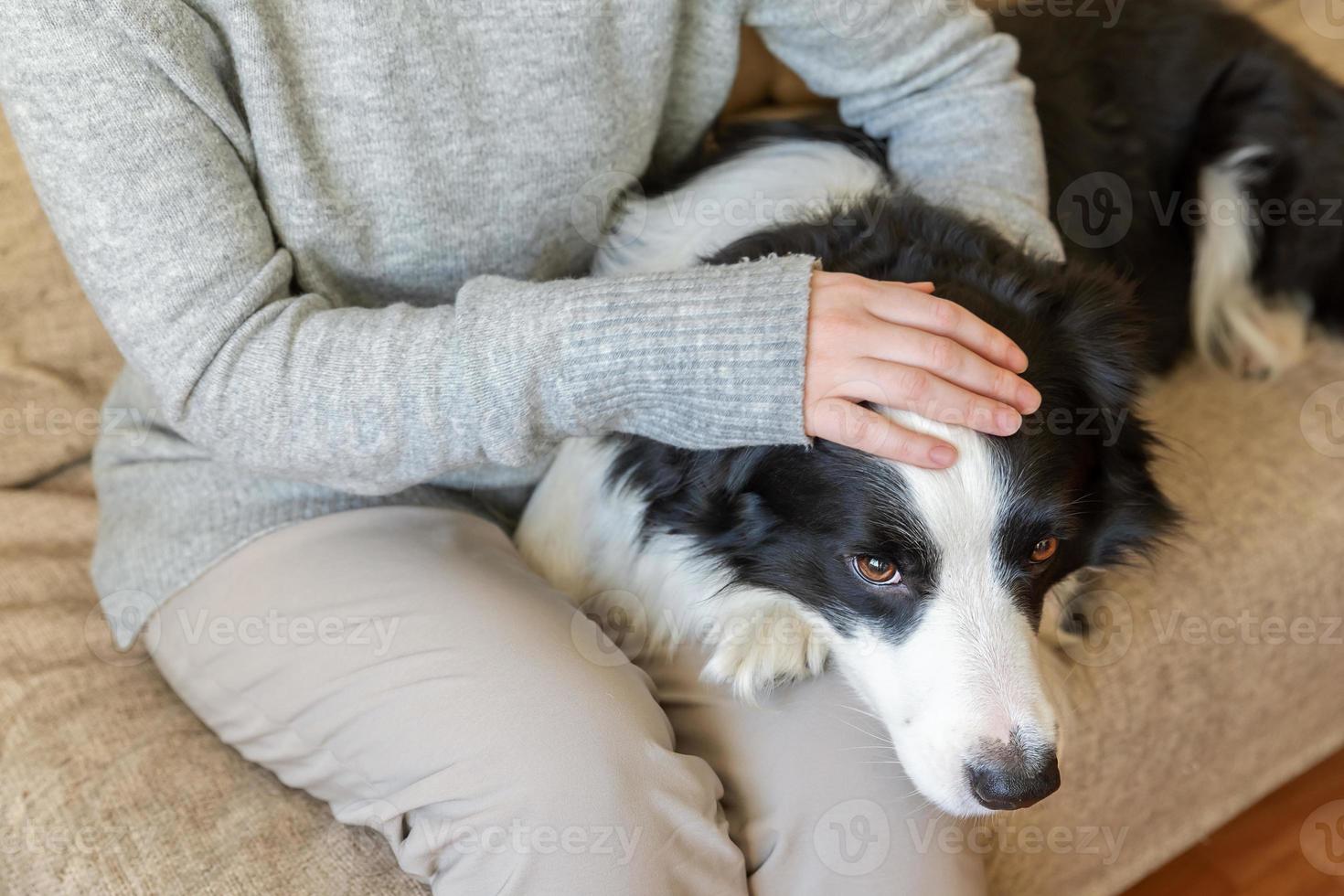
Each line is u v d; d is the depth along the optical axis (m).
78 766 1.12
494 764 0.92
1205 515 1.42
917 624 1.04
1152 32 1.74
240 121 1.01
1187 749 1.42
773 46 1.43
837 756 1.03
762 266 0.94
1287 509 1.44
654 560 1.19
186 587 1.12
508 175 1.13
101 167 0.93
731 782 1.05
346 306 1.14
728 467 1.07
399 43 1.02
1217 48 1.76
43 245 1.51
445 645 1.00
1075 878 1.38
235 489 1.14
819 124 1.44
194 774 1.13
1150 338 1.57
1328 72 1.89
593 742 0.93
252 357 0.98
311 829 1.08
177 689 1.20
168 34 0.93
